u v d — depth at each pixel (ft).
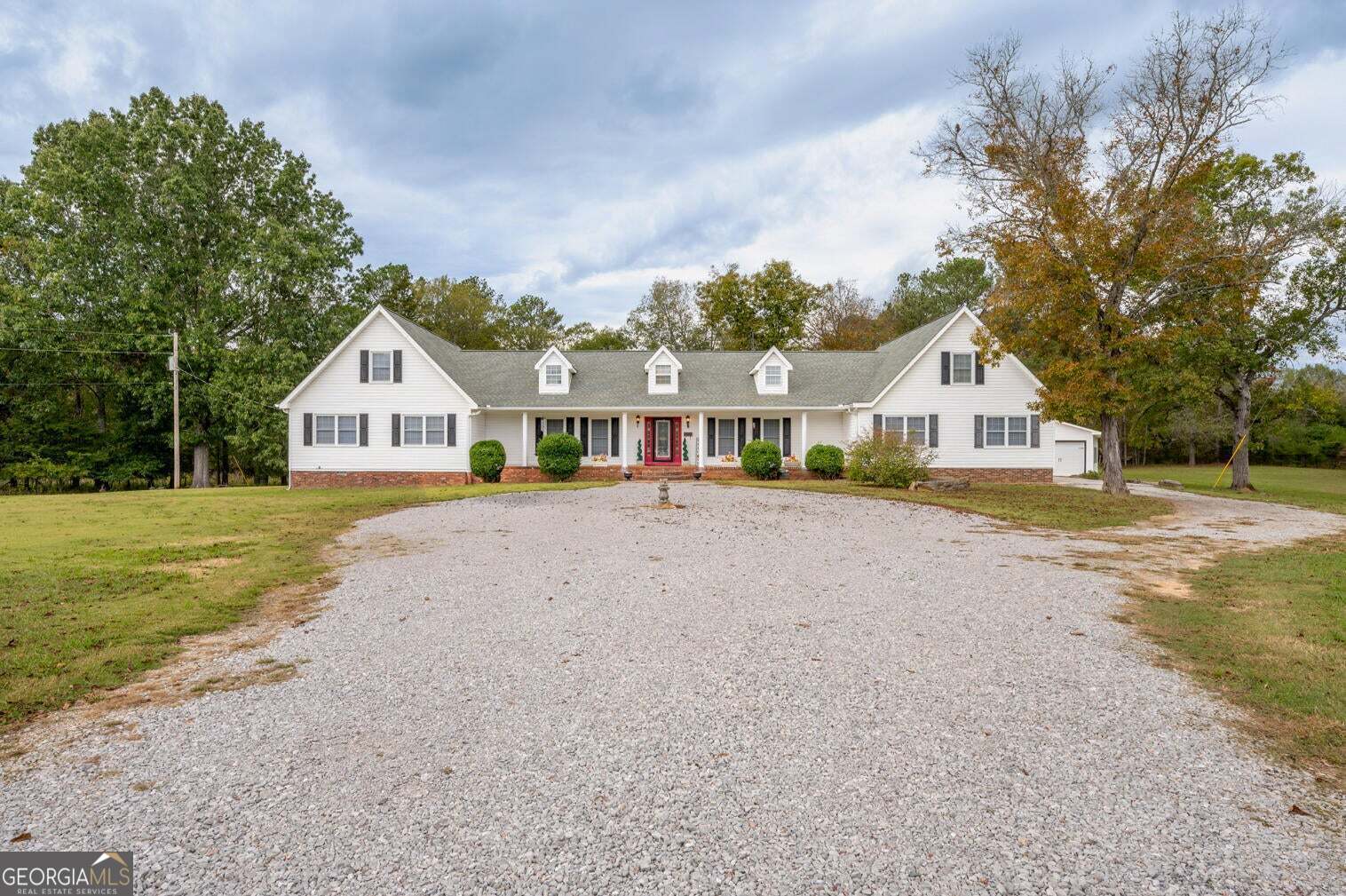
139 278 91.91
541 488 69.15
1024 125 71.36
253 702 16.31
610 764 13.14
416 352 84.84
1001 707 15.85
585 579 29.01
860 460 73.15
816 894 9.36
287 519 48.14
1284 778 12.64
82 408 117.08
